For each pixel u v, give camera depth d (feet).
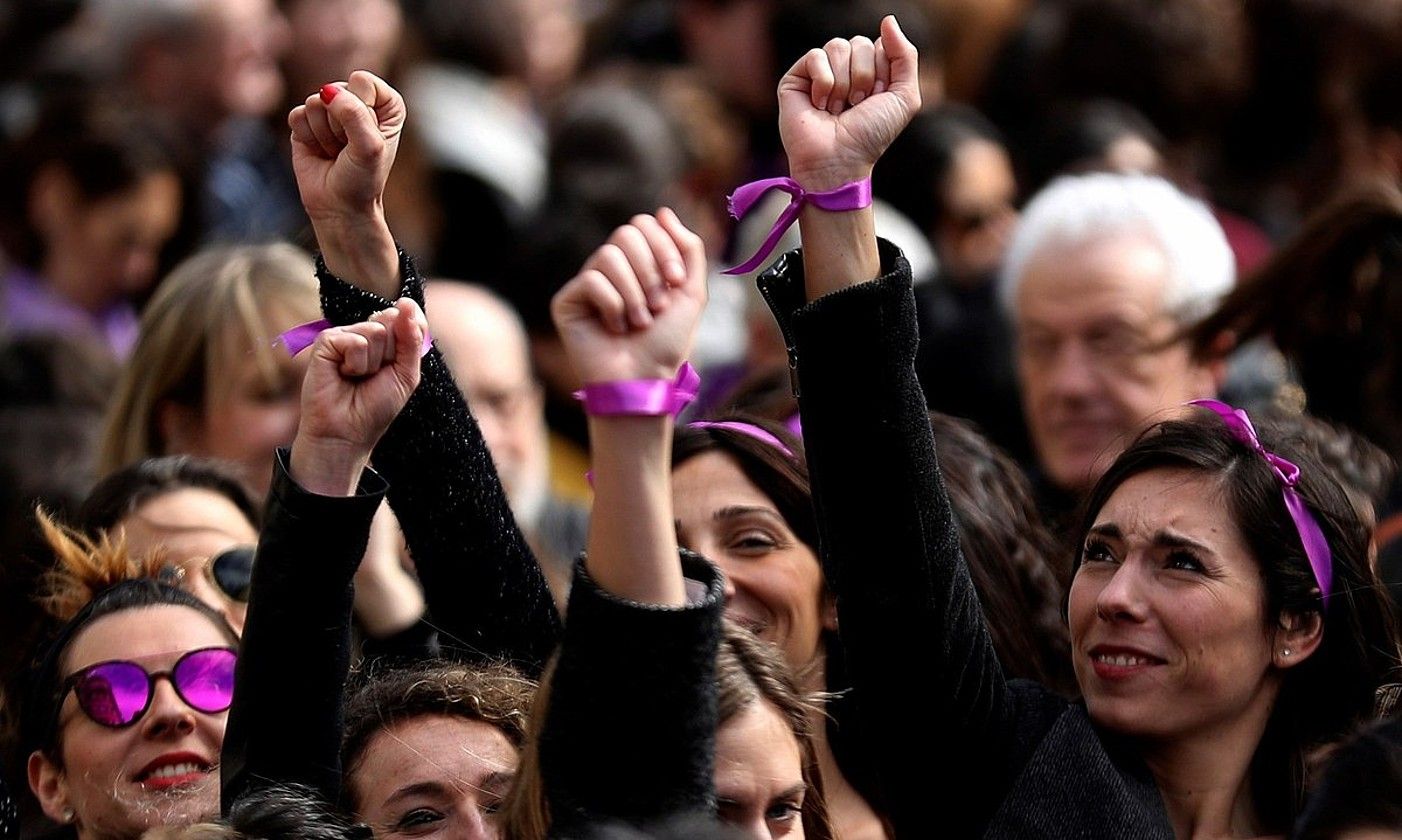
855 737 34.47
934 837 30.42
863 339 28.02
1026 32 68.64
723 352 60.90
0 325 58.34
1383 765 26.11
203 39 67.97
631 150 62.39
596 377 25.86
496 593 31.86
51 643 34.78
